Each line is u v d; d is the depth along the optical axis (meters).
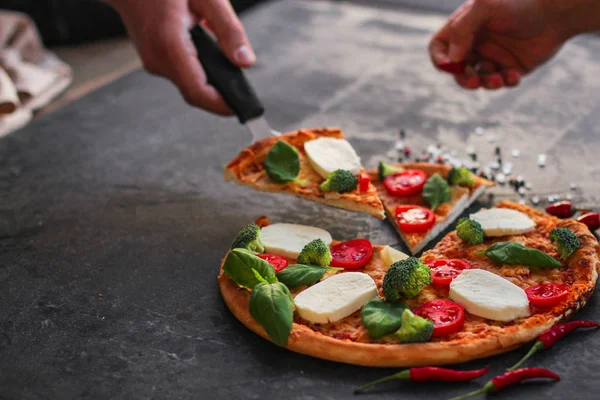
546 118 0.98
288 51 1.21
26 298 0.72
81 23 1.80
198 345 0.66
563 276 0.68
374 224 0.81
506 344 0.62
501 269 0.69
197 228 0.81
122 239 0.80
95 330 0.68
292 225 0.76
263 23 1.33
